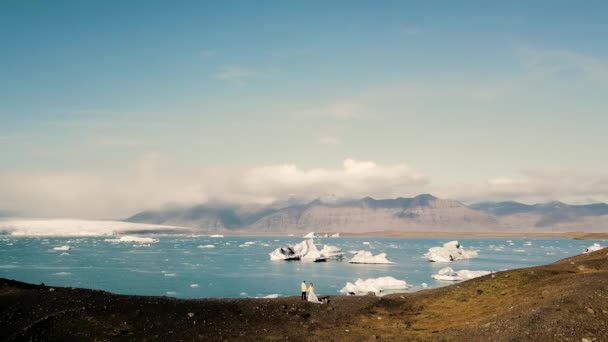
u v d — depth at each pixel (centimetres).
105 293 4122
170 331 3334
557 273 4588
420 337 3284
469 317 3697
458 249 16212
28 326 3194
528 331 2889
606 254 5456
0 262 13275
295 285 8819
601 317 3016
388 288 8150
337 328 3628
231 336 3338
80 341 3075
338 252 17025
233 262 14388
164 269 11769
